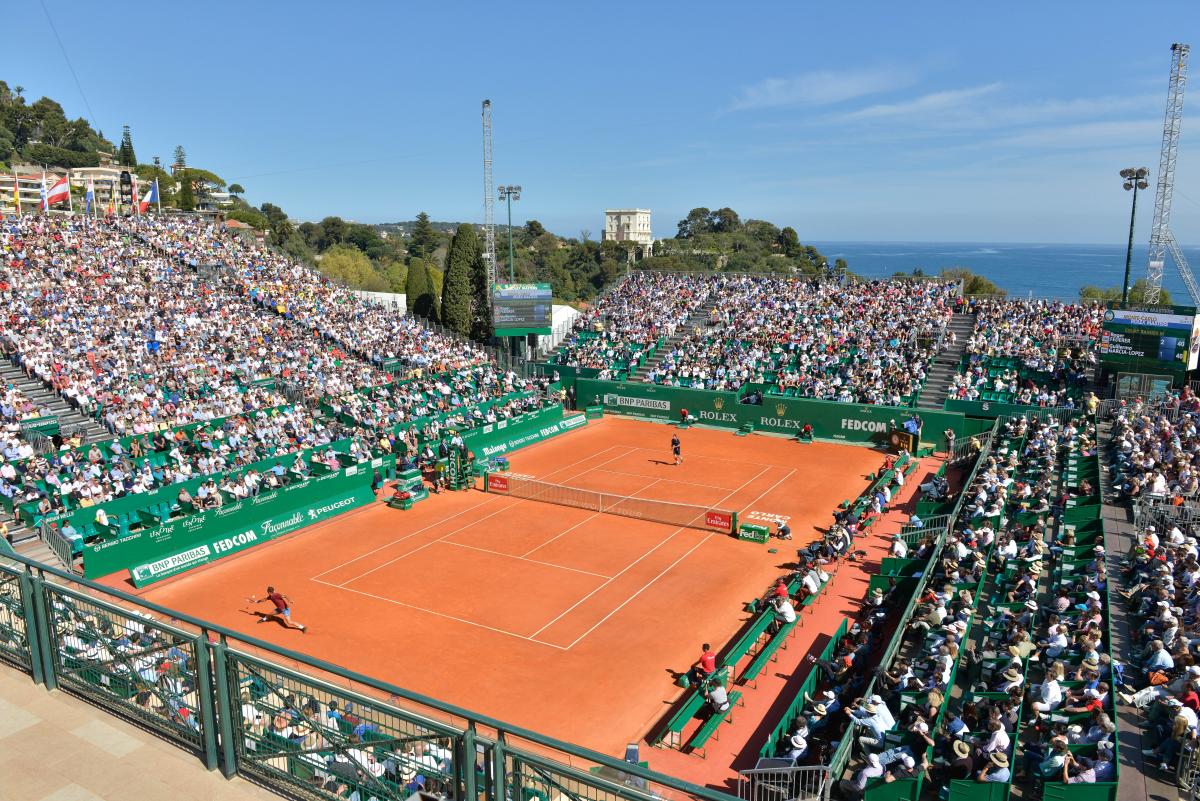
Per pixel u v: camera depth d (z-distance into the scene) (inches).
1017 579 1163.9
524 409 2493.8
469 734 307.9
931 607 1063.0
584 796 290.0
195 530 1454.2
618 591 1328.7
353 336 2689.5
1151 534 1175.0
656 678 1058.7
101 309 2223.2
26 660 444.1
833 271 6063.0
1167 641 896.9
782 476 2026.3
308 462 1822.1
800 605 1251.8
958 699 900.0
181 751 381.1
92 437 1711.4
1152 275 2903.5
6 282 2206.0
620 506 1740.9
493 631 1187.3
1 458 1483.8
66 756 371.6
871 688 861.2
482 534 1600.6
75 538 1364.4
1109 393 2129.7
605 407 2768.2
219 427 1870.1
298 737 356.8
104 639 403.2
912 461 2151.8
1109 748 722.2
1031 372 2370.8
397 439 2006.6
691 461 2169.0
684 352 2901.1
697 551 1509.6
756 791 788.0
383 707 328.8
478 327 3430.1
